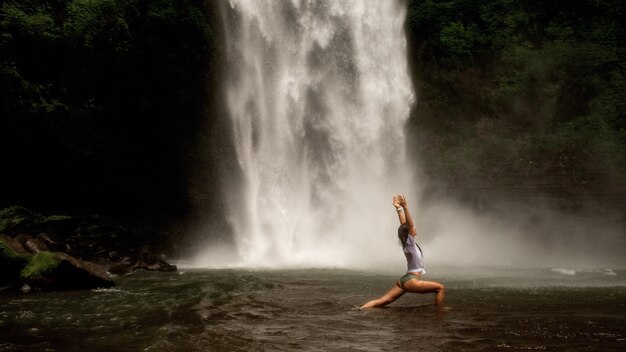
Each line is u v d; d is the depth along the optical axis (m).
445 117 22.70
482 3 24.09
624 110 21.69
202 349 5.09
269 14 19.44
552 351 4.88
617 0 23.81
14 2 16.58
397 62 21.64
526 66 23.06
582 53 23.02
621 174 20.08
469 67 23.45
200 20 19.33
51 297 8.75
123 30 17.94
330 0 19.94
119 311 7.35
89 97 17.73
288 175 18.84
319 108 19.42
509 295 8.46
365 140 20.11
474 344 5.13
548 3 24.23
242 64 19.52
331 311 7.12
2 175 16.94
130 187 18.77
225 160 19.23
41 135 16.86
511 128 22.53
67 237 14.36
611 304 7.52
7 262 10.17
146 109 18.80
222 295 8.67
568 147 21.11
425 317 6.57
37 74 16.80
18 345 5.38
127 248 15.04
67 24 17.20
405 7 22.17
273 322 6.39
